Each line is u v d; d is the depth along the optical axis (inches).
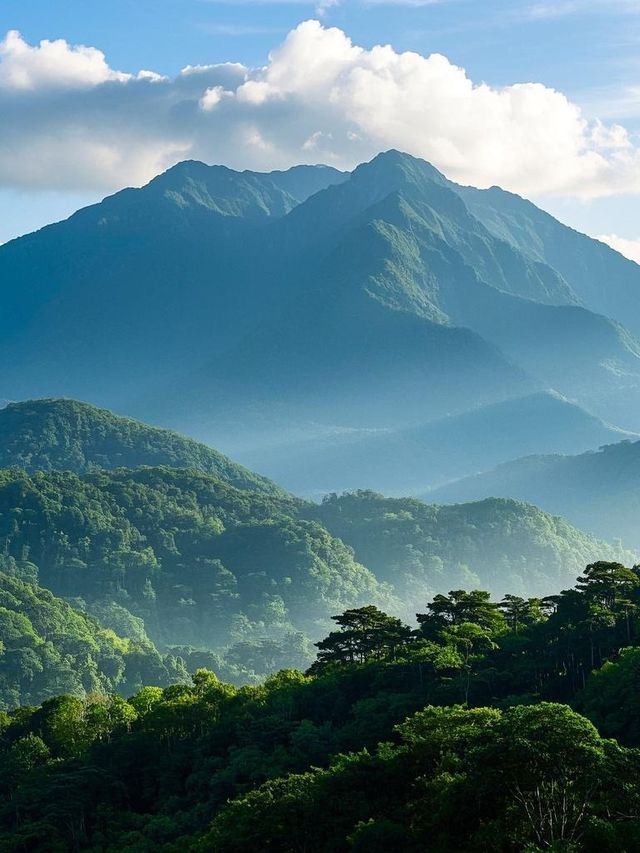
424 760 6909.5
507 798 5487.2
